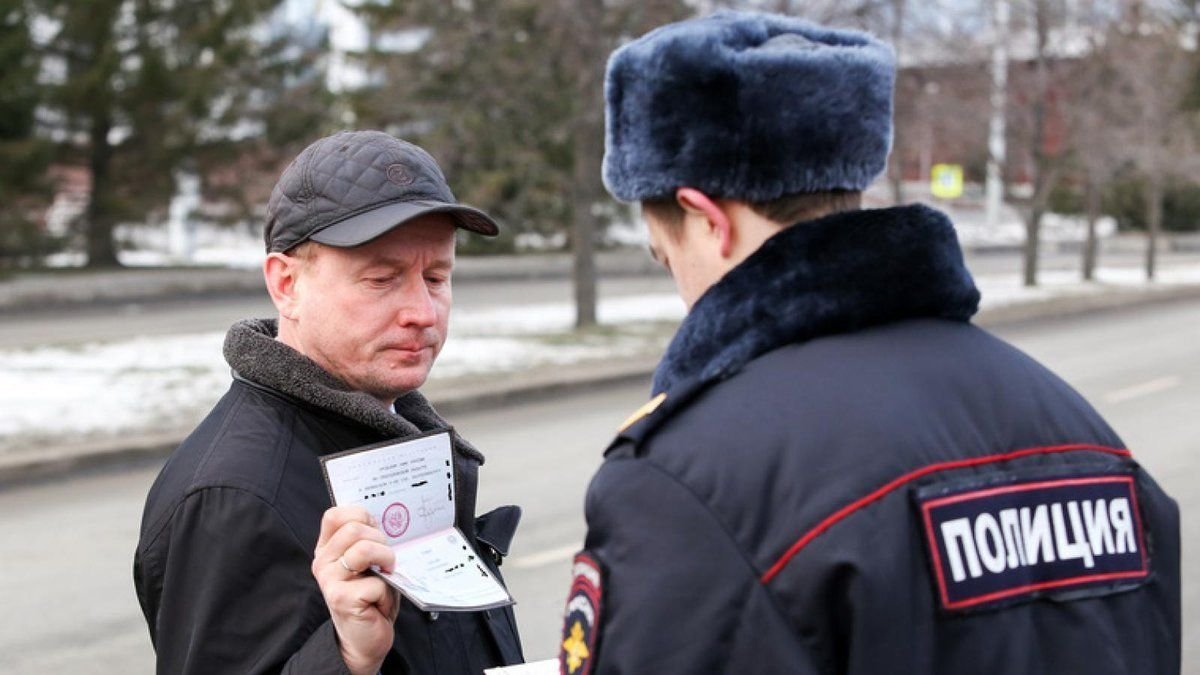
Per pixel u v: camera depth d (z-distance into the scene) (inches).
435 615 73.8
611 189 59.8
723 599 48.3
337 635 63.4
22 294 813.2
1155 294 941.2
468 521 78.5
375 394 76.8
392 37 786.2
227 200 1047.0
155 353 523.8
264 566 67.9
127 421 368.5
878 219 54.0
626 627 49.2
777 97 53.2
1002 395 53.8
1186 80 1184.8
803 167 53.9
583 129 620.4
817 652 47.4
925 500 49.0
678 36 54.5
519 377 470.9
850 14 582.6
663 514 50.2
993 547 49.9
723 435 50.8
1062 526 52.1
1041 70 927.0
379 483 65.0
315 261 74.8
